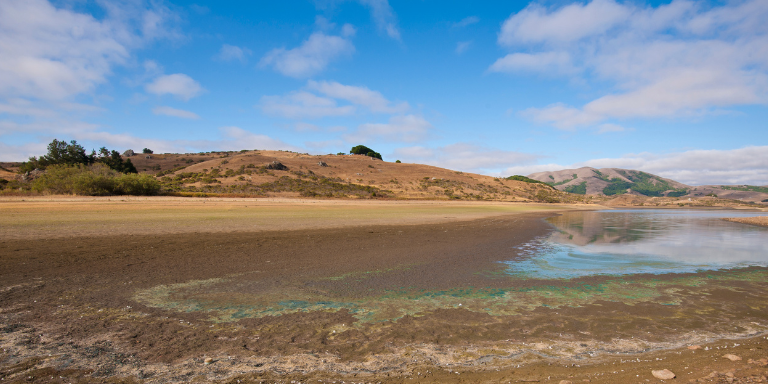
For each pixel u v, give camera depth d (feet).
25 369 13.38
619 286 28.07
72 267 30.66
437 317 20.51
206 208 98.12
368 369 14.07
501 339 17.35
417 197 246.68
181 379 12.95
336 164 347.97
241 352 15.51
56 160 239.50
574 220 105.19
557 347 16.39
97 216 69.31
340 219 79.71
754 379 12.46
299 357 15.10
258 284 27.09
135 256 35.73
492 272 32.53
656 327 19.04
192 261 34.40
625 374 13.43
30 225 54.08
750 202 353.51
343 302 23.16
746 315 21.18
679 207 299.58
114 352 15.20
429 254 40.73
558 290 26.73
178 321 19.21
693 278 31.09
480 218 94.99
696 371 13.48
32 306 20.94
